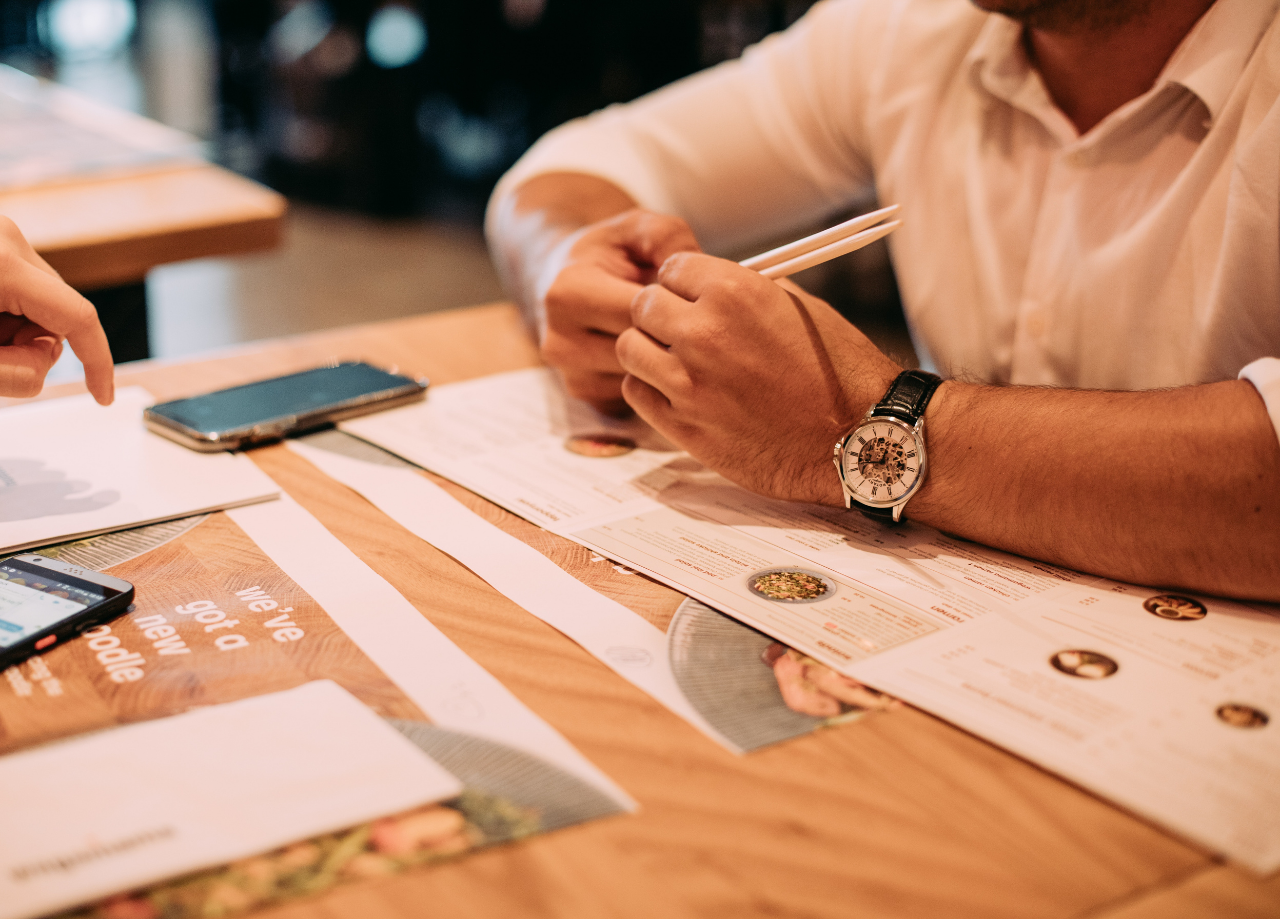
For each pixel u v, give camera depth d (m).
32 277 0.62
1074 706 0.44
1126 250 0.78
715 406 0.63
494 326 1.00
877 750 0.41
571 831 0.37
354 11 4.15
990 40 0.85
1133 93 0.80
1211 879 0.35
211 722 0.41
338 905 0.33
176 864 0.34
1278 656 0.48
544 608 0.52
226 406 0.75
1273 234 0.67
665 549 0.58
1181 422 0.54
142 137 1.48
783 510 0.64
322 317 3.19
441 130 4.87
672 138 1.13
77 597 0.50
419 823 0.37
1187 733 0.42
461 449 0.72
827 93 1.06
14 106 1.65
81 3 6.46
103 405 0.67
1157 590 0.54
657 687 0.45
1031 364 0.87
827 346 0.64
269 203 1.18
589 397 0.78
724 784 0.39
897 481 0.59
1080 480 0.55
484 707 0.44
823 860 0.36
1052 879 0.35
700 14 3.47
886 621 0.51
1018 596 0.53
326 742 0.40
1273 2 0.70
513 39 4.15
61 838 0.35
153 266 1.08
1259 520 0.51
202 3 6.64
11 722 0.42
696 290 0.64
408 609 0.52
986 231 0.89
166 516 0.61
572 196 1.03
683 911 0.34
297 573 0.55
